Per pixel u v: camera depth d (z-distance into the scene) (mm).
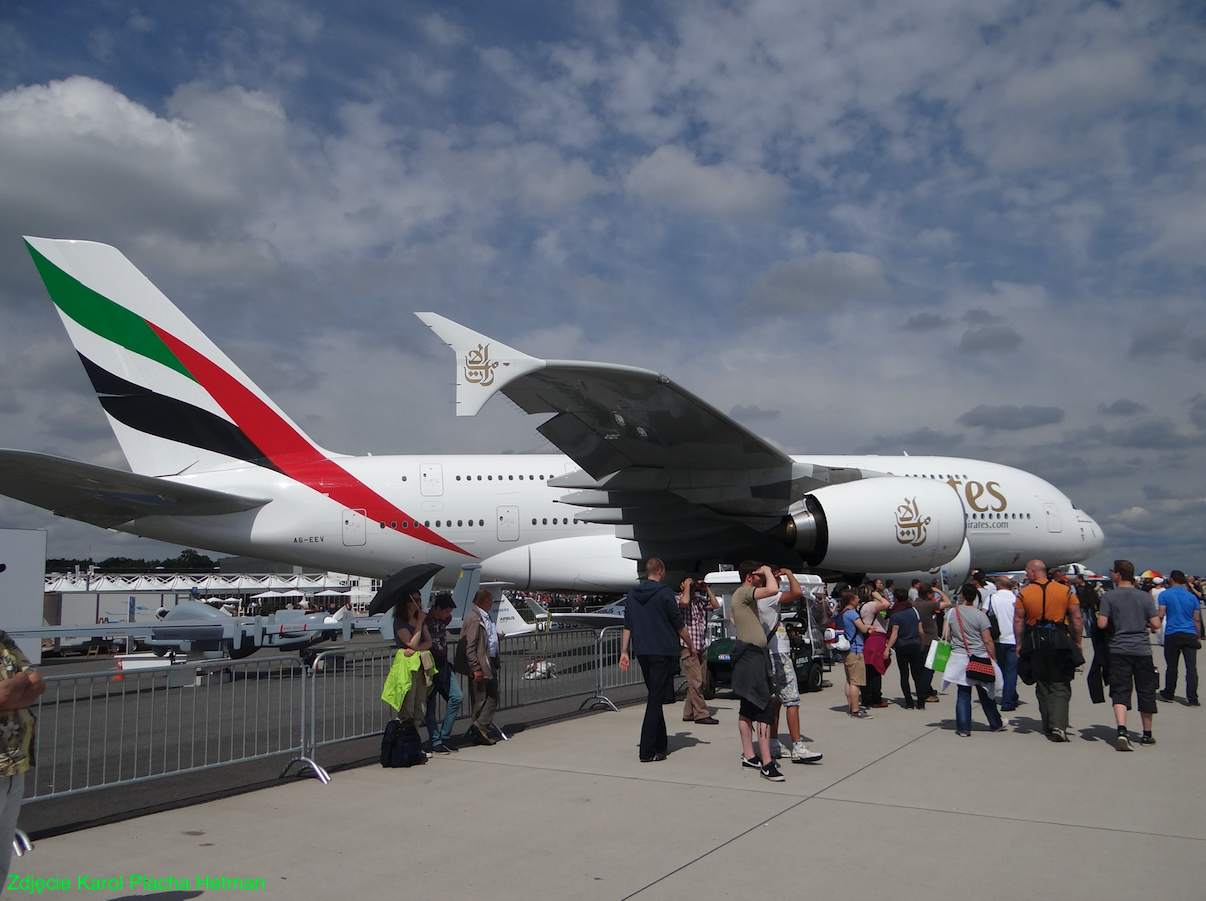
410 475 19344
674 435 15922
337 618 18172
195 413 18672
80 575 49156
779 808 6449
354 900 4703
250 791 7258
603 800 6746
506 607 19906
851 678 10766
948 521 17781
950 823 6027
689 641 10352
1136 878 4922
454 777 7625
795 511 18453
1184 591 12008
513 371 12016
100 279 18328
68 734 11227
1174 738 9297
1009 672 11227
